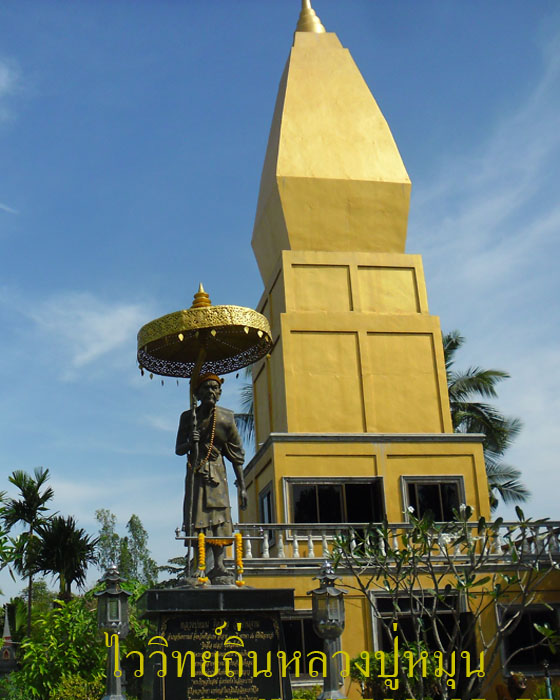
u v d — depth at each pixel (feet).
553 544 75.92
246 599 42.45
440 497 85.66
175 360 54.44
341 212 96.94
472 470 87.10
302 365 89.25
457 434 87.56
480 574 74.95
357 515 83.46
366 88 104.47
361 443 85.66
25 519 96.68
